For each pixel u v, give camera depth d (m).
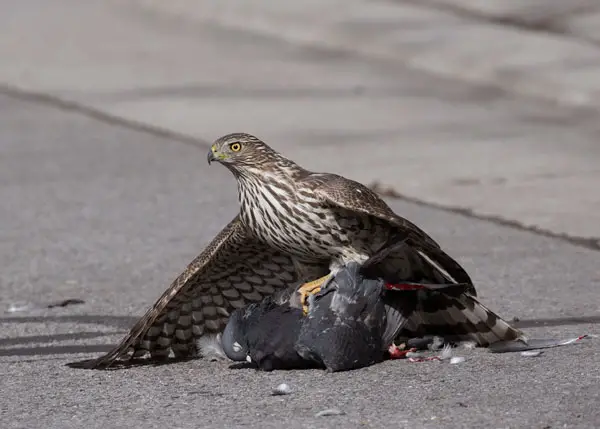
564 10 26.53
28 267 13.21
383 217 9.05
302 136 18.56
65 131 19.62
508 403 8.41
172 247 13.83
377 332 9.38
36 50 25.45
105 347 10.50
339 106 20.41
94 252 13.71
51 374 9.68
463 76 22.38
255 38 26.11
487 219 14.41
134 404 8.84
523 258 12.86
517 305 11.27
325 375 9.26
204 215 15.15
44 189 16.44
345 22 26.14
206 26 27.42
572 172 16.22
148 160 17.84
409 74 22.72
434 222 14.36
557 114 19.70
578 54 22.55
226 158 9.61
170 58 24.42
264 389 9.03
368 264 9.28
